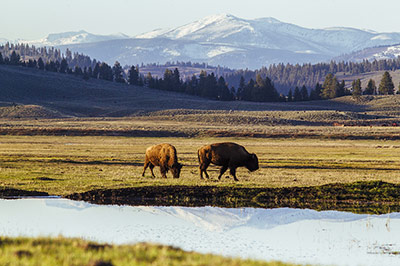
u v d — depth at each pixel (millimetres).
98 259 28422
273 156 173750
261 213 65875
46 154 161750
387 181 91562
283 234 53156
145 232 51344
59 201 70562
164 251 30734
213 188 78375
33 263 26953
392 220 62719
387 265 41125
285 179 91812
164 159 92125
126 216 60562
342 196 77750
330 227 57719
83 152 179375
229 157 89250
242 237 50969
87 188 78125
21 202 68938
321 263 41094
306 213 66688
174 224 56438
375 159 160375
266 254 43969
